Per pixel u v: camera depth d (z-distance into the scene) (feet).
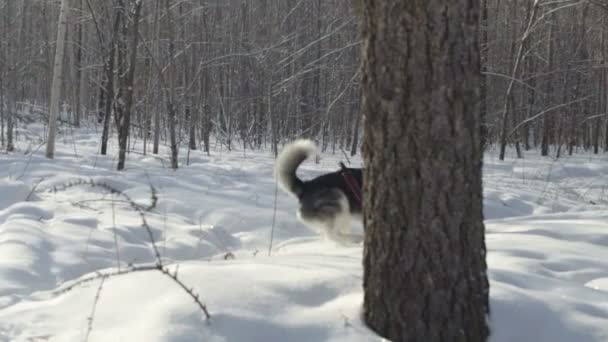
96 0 33.65
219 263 11.14
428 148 8.73
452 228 8.86
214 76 41.42
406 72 8.69
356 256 12.14
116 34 26.73
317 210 15.61
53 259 12.63
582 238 14.11
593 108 53.21
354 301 9.65
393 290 9.04
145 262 13.42
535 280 10.74
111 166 23.99
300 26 40.32
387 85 8.83
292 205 18.83
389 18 8.70
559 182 28.60
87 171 22.11
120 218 16.08
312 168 25.84
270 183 22.07
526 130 49.16
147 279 10.30
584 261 12.15
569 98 49.37
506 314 9.55
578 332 9.45
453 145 8.74
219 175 23.21
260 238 16.07
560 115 47.88
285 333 8.96
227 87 42.24
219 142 40.04
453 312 8.92
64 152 27.27
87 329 9.39
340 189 15.72
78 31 47.65
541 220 16.25
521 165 34.83
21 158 23.98
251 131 40.81
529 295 9.92
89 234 14.28
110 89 27.09
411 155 8.80
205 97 33.55
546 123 44.62
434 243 8.85
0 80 30.17
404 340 8.99
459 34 8.64
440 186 8.78
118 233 14.62
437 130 8.69
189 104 35.42
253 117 41.70
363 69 9.21
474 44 8.81
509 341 9.29
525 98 46.65
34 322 9.79
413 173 8.82
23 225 14.28
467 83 8.76
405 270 8.97
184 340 8.62
